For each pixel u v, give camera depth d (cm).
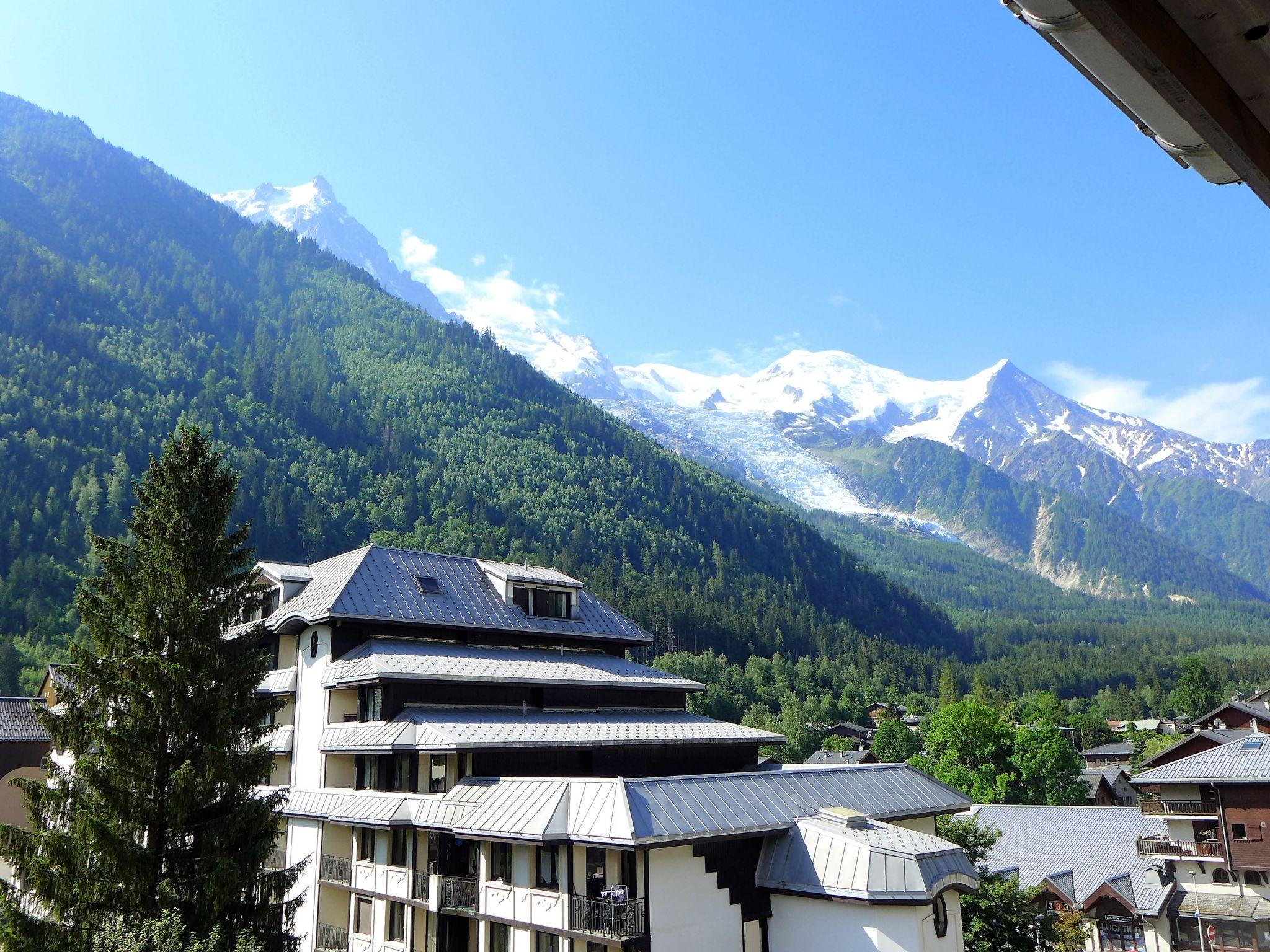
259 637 3209
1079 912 5278
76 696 2878
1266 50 398
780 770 3988
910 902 3017
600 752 4122
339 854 4325
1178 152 458
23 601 12788
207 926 2681
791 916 3300
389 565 5056
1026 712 16850
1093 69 399
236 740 3002
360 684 4156
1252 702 10612
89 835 2641
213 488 3134
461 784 3759
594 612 5562
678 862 3162
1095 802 10556
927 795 4162
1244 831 5256
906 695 19862
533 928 3244
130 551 3075
